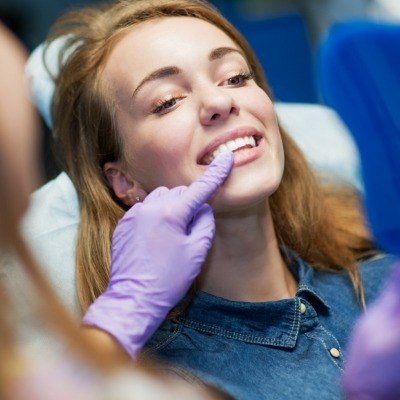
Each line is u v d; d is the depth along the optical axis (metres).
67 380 1.14
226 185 1.70
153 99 1.77
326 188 2.33
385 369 1.31
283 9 4.03
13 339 1.10
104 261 1.88
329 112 2.67
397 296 1.35
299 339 1.79
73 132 2.00
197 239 1.67
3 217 1.06
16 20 4.03
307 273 1.92
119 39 1.88
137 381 1.17
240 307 1.78
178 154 1.74
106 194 1.96
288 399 1.67
